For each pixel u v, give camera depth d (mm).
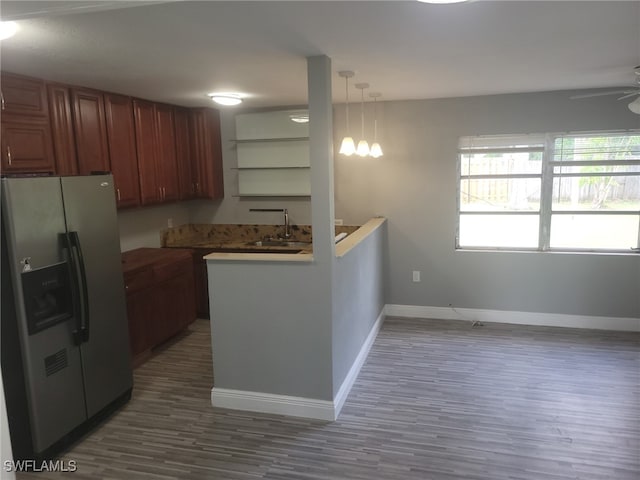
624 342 4457
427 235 5160
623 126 4500
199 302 5434
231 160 5656
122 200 4262
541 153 4777
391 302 5391
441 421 3170
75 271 2953
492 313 5113
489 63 3180
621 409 3266
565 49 2807
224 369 3408
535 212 4898
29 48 2596
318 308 3148
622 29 2404
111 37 2402
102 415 3279
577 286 4836
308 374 3236
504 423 3125
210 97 4438
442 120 4930
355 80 3748
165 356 4430
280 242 5426
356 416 3264
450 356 4230
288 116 5352
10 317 2646
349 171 5262
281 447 2920
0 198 2457
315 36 2445
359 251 3926
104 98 4020
